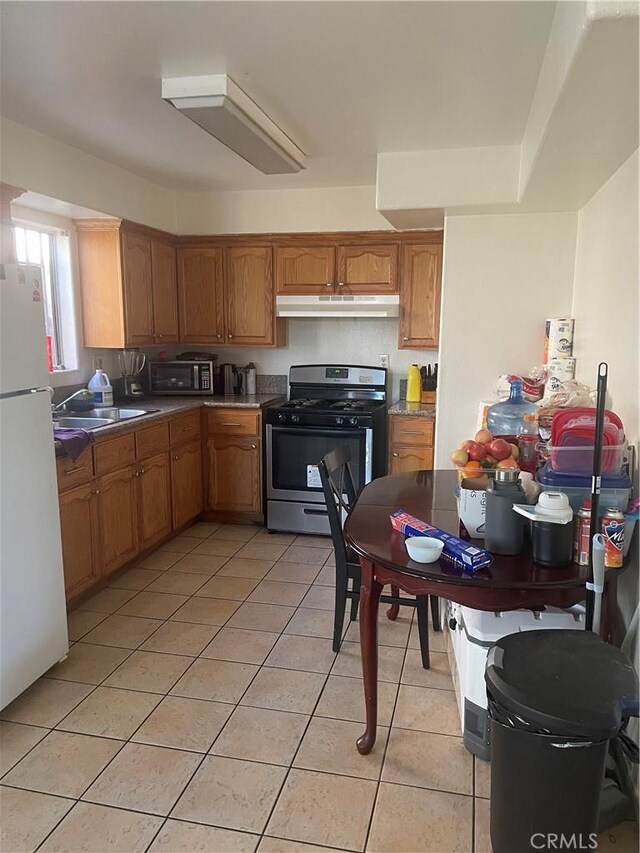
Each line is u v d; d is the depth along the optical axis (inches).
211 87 87.8
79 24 73.6
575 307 117.0
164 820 68.6
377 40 76.0
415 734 83.0
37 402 91.1
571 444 71.2
